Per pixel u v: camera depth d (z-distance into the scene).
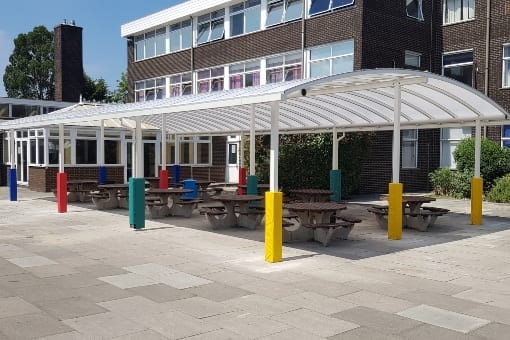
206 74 30.20
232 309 6.40
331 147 21.03
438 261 9.22
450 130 24.09
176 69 32.34
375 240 11.39
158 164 28.34
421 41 23.56
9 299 6.80
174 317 6.09
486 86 22.36
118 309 6.39
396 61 22.50
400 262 9.13
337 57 22.30
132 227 13.09
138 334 5.54
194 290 7.27
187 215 15.39
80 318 6.05
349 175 20.98
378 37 21.78
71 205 18.61
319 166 21.20
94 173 25.53
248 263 9.04
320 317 6.09
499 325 5.82
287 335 5.52
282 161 22.00
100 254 9.83
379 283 7.66
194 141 30.17
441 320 5.99
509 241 11.27
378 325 5.82
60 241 11.24
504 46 21.94
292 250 10.22
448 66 23.97
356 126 17.17
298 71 24.34
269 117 16.95
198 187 20.72
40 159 24.62
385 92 12.07
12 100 31.67
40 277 8.00
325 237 10.61
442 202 19.48
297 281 7.76
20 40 68.44
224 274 8.22
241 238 11.68
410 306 6.53
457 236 11.93
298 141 21.66
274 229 9.05
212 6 28.83
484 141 20.56
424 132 24.02
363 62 21.22
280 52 25.12
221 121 18.41
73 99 40.12
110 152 26.25
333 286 7.48
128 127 23.47
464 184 20.67
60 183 16.38
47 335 5.50
